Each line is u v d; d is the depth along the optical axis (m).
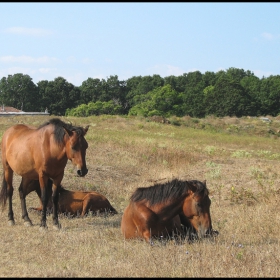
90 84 106.44
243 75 120.56
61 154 9.32
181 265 6.39
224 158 23.25
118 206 12.73
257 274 6.04
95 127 37.97
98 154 20.75
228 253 6.82
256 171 16.05
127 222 8.08
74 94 97.56
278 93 86.69
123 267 6.39
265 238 8.37
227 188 13.98
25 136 9.91
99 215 11.18
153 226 7.64
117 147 23.27
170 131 40.19
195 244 7.34
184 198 7.48
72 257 7.14
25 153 9.69
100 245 7.79
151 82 103.12
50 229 9.48
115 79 106.56
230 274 6.03
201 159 22.45
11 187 10.32
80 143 9.12
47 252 7.46
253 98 87.25
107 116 46.72
